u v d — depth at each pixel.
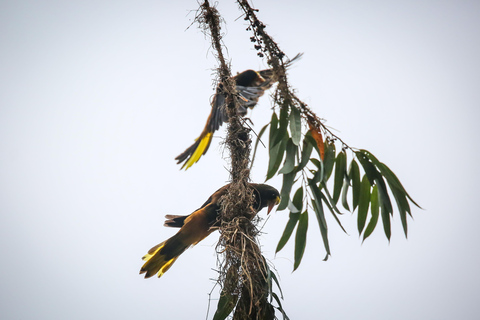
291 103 6.70
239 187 7.54
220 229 7.57
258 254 7.11
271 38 7.02
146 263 8.52
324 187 6.63
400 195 7.00
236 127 7.82
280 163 6.67
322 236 6.57
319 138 6.87
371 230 7.16
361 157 7.08
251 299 6.55
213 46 8.10
